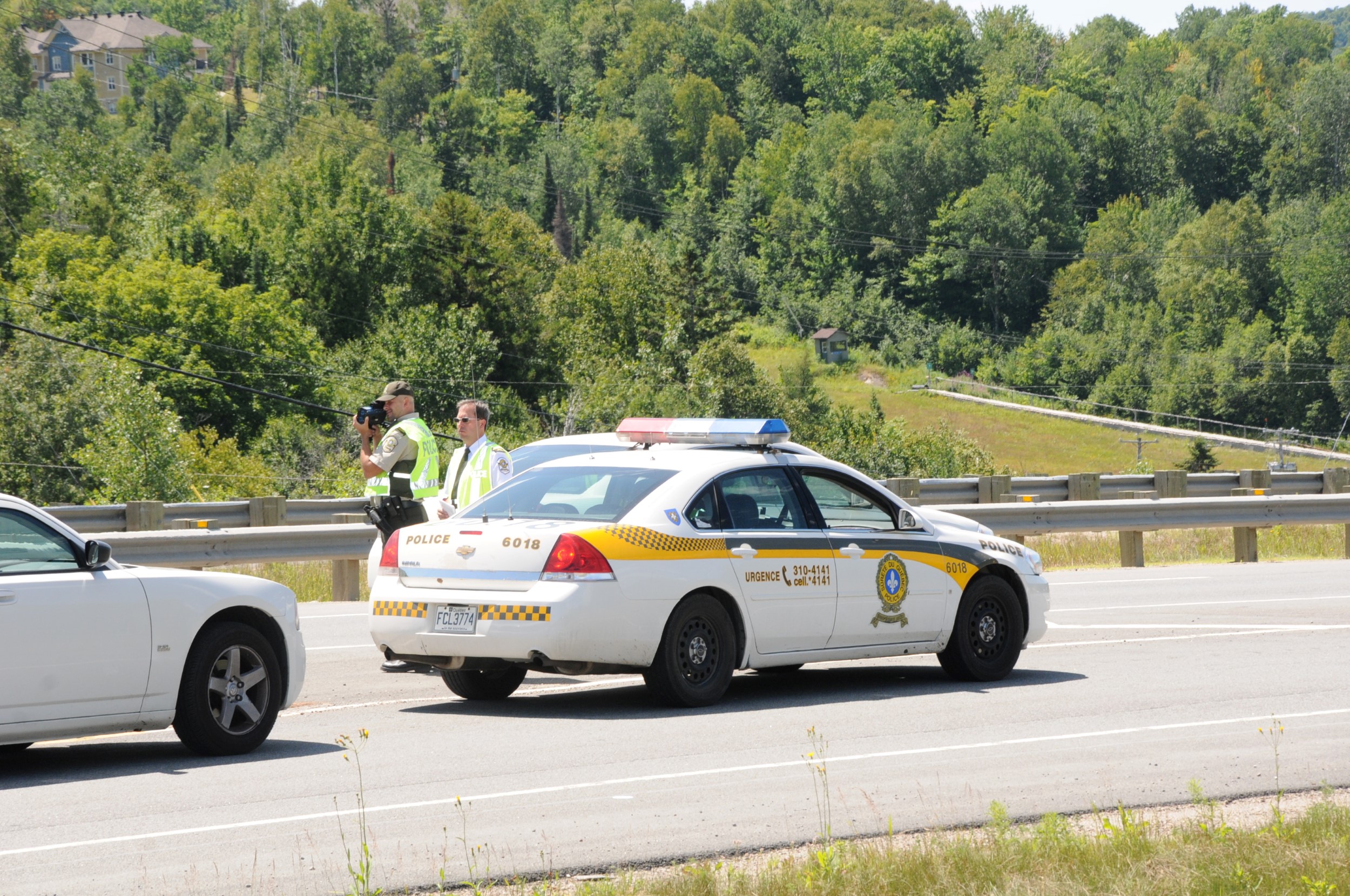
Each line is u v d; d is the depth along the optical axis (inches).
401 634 827.4
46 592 652.7
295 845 539.5
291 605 749.3
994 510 1764.3
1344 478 2289.6
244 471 4384.8
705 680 836.0
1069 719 800.9
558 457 980.6
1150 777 657.6
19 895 476.4
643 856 524.1
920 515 938.7
